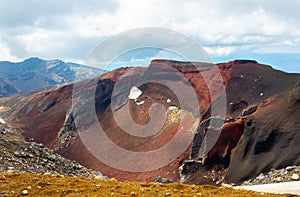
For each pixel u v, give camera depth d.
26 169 23.08
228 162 67.19
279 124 62.53
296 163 51.88
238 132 69.50
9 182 15.41
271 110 68.12
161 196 14.55
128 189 15.33
